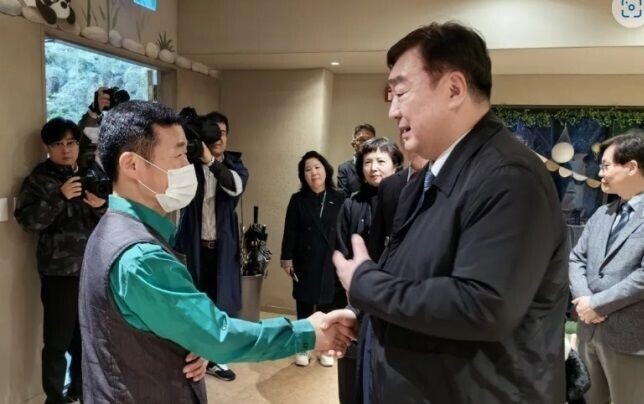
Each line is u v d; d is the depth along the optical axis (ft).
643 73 12.58
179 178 3.67
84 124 8.95
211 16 12.05
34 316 8.43
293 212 10.59
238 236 9.46
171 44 12.13
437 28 2.95
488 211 2.61
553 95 13.17
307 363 10.71
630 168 6.08
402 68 3.01
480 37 2.98
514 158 2.72
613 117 12.84
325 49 11.34
